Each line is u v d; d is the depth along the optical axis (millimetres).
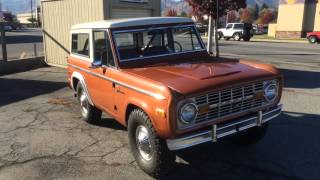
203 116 4648
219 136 4781
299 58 18641
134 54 5879
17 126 7652
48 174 5367
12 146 6500
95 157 5926
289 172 5215
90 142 6590
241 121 4957
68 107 9125
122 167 5527
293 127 7039
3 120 8117
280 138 6469
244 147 6109
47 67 16250
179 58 6211
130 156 5930
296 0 40844
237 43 32344
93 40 6438
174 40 6281
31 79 13328
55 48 15945
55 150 6266
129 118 5246
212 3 14031
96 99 6598
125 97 5359
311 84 11227
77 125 7590
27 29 64875
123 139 6703
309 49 24547
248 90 4988
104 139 6727
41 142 6660
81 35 6969
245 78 4922
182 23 6387
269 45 29250
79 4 13992
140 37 5977
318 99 9266
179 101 4406
